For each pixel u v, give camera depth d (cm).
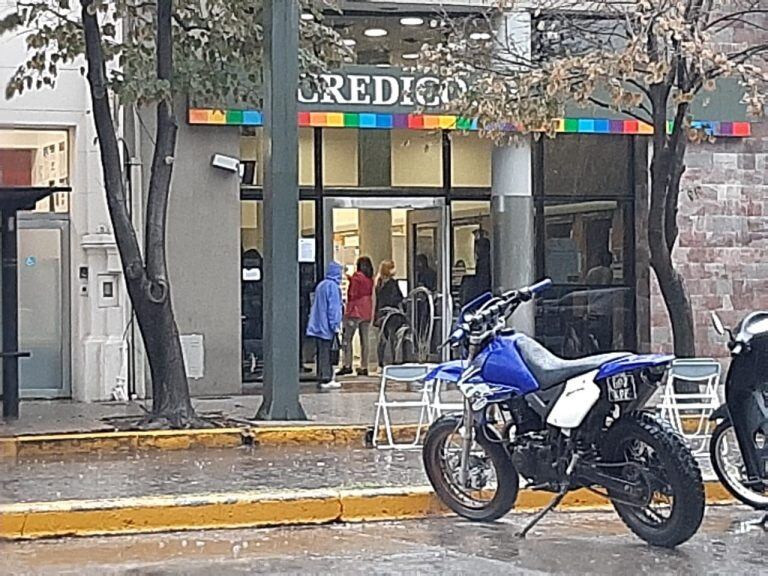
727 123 1953
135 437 1314
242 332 1859
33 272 1734
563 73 1384
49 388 1739
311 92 1739
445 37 1789
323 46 1545
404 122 1844
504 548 863
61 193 1741
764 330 930
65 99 1719
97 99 1389
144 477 1108
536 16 1717
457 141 1975
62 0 1440
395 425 1389
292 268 1430
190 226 1791
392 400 1675
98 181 1725
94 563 827
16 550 873
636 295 1991
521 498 1012
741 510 1020
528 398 885
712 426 1383
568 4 1652
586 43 1761
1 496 999
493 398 895
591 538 898
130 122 1750
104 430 1351
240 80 1520
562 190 1977
